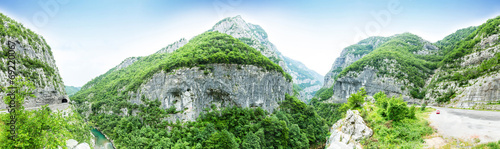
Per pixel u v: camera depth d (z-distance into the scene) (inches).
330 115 6131.9
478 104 2837.1
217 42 4960.6
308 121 4377.5
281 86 5012.3
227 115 3629.4
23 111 758.5
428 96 4515.3
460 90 3513.8
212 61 3796.8
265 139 3164.4
